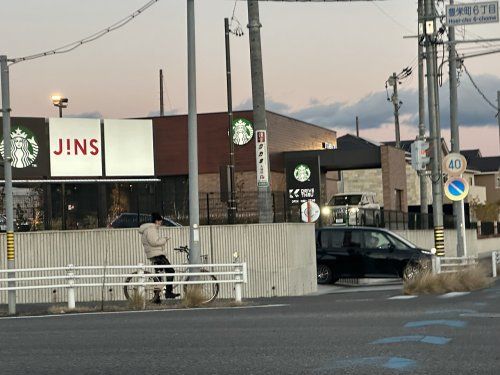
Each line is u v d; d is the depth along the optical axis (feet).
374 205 161.07
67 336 42.47
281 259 80.23
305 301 66.49
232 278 79.30
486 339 37.99
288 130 176.35
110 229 80.02
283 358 33.37
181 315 54.08
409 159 230.89
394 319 47.32
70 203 128.16
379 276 95.45
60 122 105.19
